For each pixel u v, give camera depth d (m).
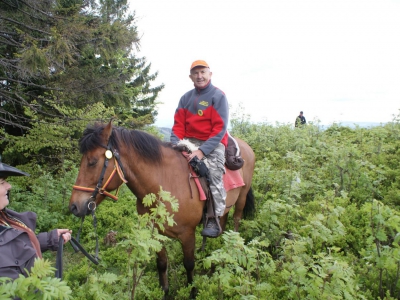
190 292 3.37
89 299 3.17
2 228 1.81
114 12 9.12
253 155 4.71
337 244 4.01
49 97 7.00
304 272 2.53
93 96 7.23
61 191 6.03
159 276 3.46
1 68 6.02
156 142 3.12
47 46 5.59
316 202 4.85
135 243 2.14
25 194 5.91
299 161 6.32
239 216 4.62
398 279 3.01
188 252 3.33
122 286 2.71
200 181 3.27
